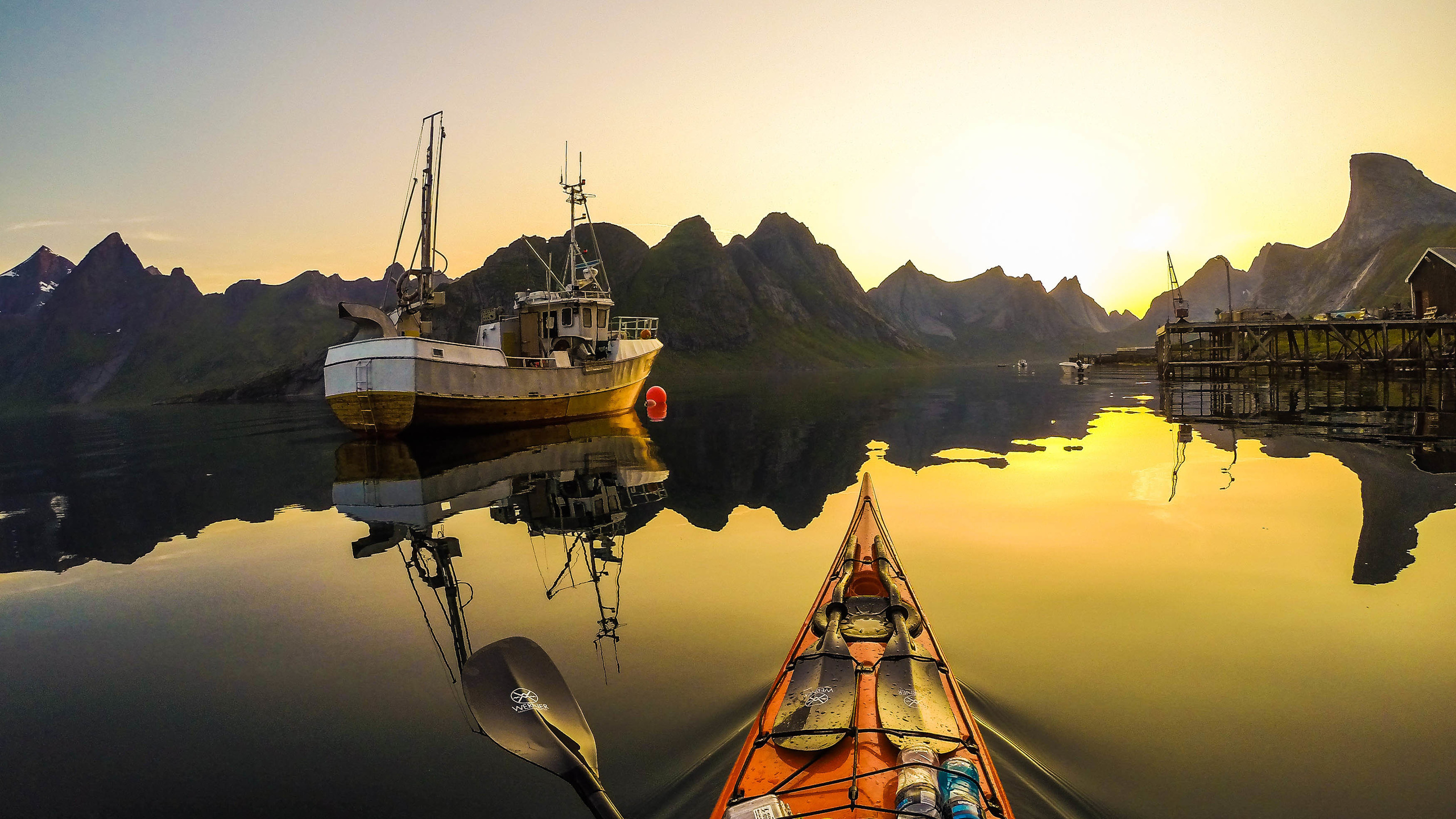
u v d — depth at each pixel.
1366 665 8.17
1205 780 6.10
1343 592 10.50
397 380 32.25
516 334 43.91
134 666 9.37
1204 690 7.66
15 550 16.33
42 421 106.00
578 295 43.41
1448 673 7.92
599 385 43.75
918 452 26.91
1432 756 6.39
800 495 19.19
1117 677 7.99
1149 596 10.57
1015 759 6.41
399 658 9.30
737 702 7.51
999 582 11.30
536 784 6.41
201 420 67.44
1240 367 71.69
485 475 23.66
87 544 16.53
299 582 12.79
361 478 24.08
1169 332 69.56
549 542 14.72
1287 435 27.75
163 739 7.42
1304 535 13.59
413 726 7.53
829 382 127.50
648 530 15.50
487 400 35.78
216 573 13.60
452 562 13.48
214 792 6.45
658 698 7.70
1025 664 8.34
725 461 25.86
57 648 10.10
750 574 12.07
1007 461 23.88
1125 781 6.12
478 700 5.45
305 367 139.12
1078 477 20.31
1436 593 10.30
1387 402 39.91
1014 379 103.81
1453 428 27.69
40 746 7.33
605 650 9.13
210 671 9.13
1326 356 70.31
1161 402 47.88
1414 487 17.17
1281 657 8.44
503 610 10.79
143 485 25.27
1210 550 12.79
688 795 5.95
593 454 28.42
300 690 8.46
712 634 9.49
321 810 6.14
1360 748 6.56
